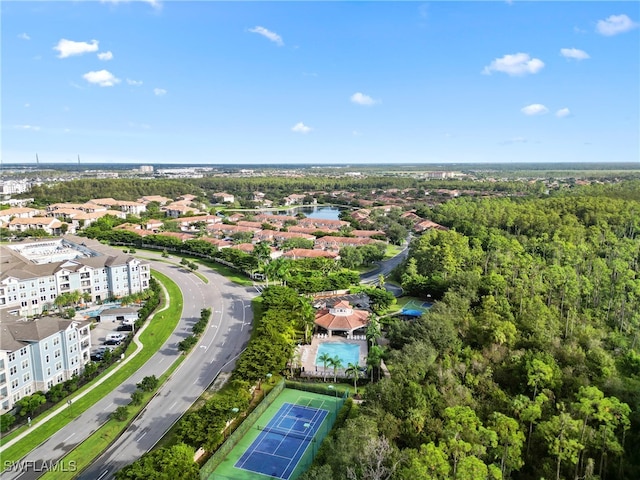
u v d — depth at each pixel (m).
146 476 66.81
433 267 188.12
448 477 61.66
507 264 168.62
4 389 97.69
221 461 83.31
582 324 125.00
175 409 101.25
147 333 144.25
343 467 67.19
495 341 110.31
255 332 145.25
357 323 143.12
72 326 115.12
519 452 69.19
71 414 98.88
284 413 99.94
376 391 88.12
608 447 71.00
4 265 166.12
